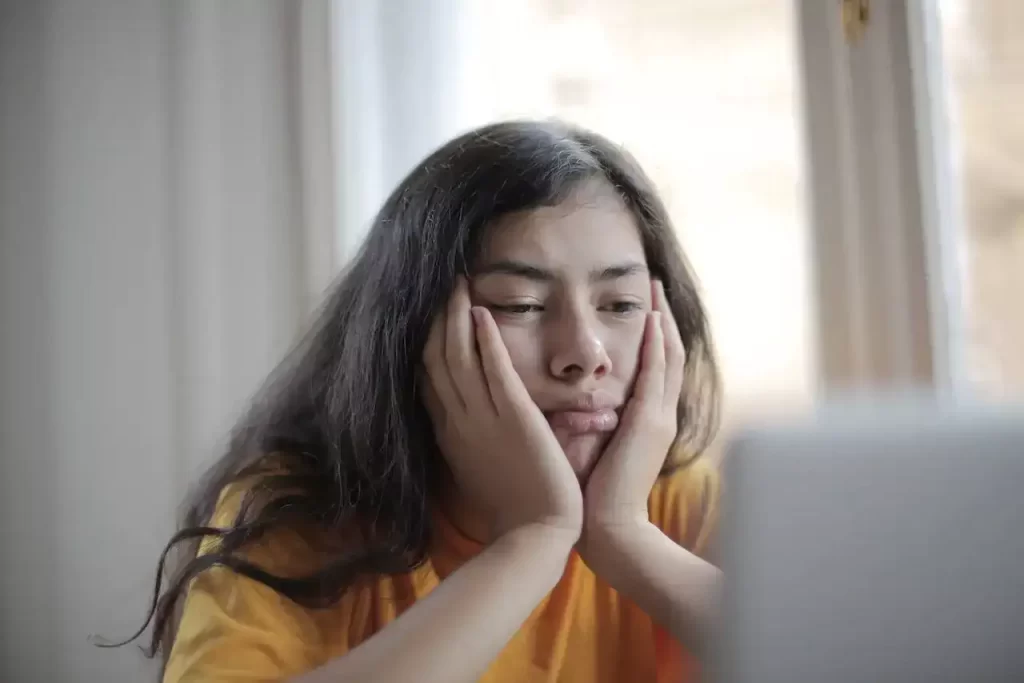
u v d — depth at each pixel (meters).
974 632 0.30
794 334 0.99
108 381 1.15
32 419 1.16
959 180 0.95
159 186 1.15
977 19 0.95
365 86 1.06
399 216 0.70
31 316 1.16
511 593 0.55
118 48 1.17
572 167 0.64
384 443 0.66
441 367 0.64
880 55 0.95
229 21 1.12
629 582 0.60
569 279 0.62
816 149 0.97
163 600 0.67
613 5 1.08
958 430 0.31
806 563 0.31
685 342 0.78
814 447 0.32
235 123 1.12
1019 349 0.92
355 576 0.62
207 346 1.10
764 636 0.31
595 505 0.61
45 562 1.15
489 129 0.71
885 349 0.93
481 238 0.63
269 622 0.57
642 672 0.67
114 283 1.15
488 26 1.09
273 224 1.10
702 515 0.71
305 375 0.80
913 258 0.92
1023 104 0.93
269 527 0.63
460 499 0.69
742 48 1.03
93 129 1.16
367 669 0.50
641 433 0.63
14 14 1.18
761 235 1.01
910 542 0.31
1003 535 0.30
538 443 0.60
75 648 1.13
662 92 1.06
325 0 1.07
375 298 0.69
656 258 0.73
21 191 1.17
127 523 1.13
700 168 1.04
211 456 1.06
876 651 0.30
